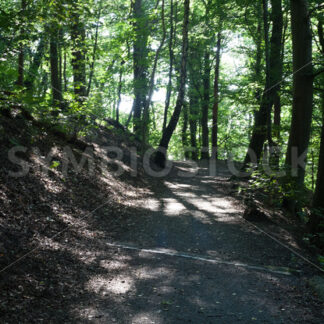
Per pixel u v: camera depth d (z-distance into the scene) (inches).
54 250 224.5
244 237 316.5
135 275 219.1
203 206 436.5
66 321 157.4
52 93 565.0
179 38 960.9
